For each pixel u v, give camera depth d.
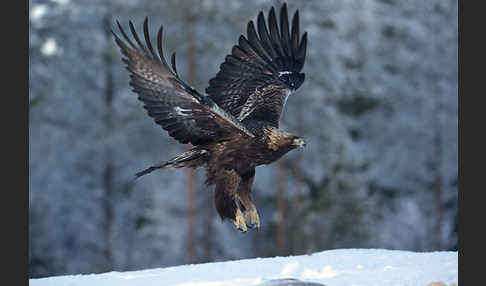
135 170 52.78
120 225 52.03
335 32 55.41
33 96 54.09
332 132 48.28
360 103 61.28
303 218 43.22
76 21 54.78
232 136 14.63
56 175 52.22
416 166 59.84
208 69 42.38
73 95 54.31
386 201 56.97
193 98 13.87
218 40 42.47
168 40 41.94
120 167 53.16
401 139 60.66
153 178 49.12
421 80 60.69
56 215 52.00
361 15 61.62
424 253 17.11
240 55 15.97
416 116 60.44
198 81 41.88
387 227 49.47
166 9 42.09
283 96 15.88
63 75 54.78
